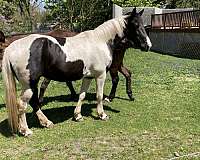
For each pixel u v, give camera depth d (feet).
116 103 26.37
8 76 18.01
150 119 22.43
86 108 24.97
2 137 19.12
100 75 21.02
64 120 22.25
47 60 18.58
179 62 50.57
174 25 68.13
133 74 38.99
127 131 20.04
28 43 18.17
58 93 30.07
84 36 20.39
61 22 94.32
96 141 18.51
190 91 30.68
